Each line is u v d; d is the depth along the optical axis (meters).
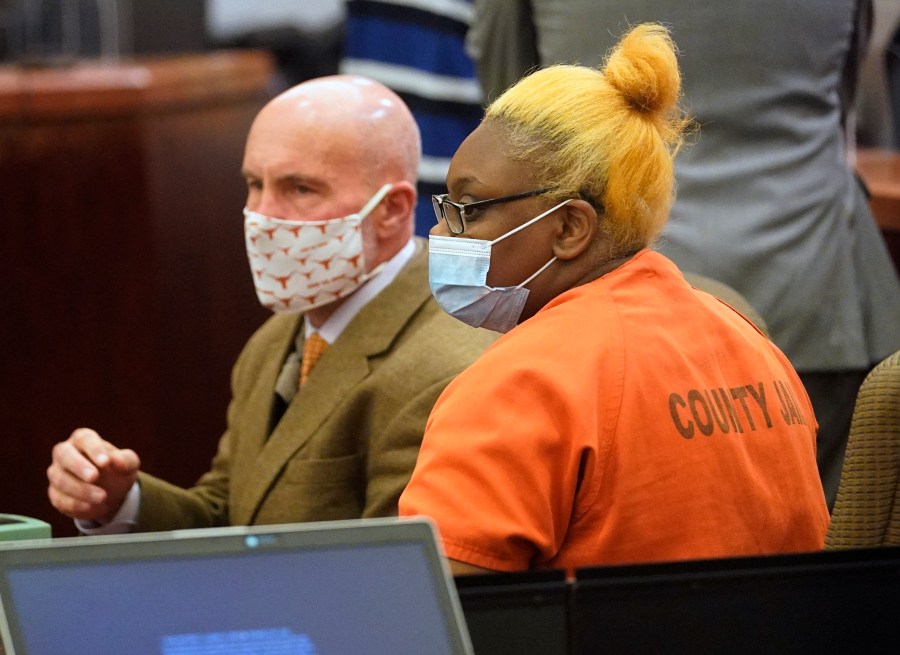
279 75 19.22
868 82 13.09
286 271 8.30
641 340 5.57
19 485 12.45
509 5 9.32
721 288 8.02
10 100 12.00
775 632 4.43
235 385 8.95
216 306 13.34
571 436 5.31
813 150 9.16
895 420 5.49
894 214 10.91
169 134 12.62
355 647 3.93
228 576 3.96
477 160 5.91
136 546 3.96
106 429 12.51
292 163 8.20
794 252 9.02
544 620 4.36
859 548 4.55
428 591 3.96
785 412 5.91
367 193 8.29
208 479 9.09
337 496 7.90
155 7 17.56
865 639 4.50
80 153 12.22
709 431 5.53
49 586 3.95
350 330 8.09
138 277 12.41
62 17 15.35
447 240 6.00
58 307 12.37
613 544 5.36
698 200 8.98
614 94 5.85
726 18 8.84
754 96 8.95
